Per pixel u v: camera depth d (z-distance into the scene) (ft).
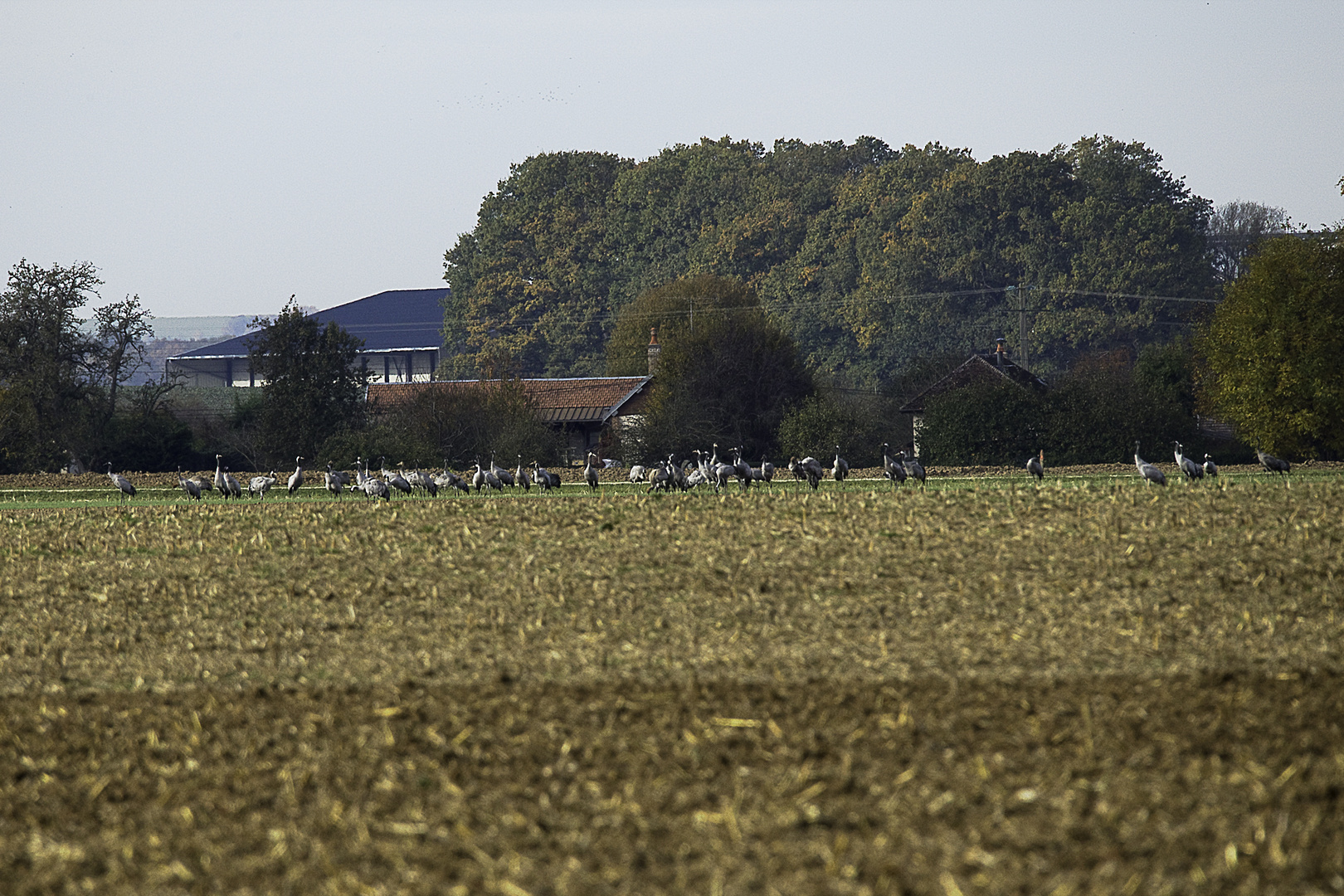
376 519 412.36
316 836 156.97
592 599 293.84
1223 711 193.06
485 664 241.14
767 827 154.61
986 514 376.68
